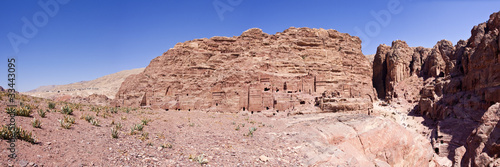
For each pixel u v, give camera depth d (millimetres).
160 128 22141
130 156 12992
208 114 45062
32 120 15047
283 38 84812
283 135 24828
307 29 88812
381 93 123875
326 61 83750
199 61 78125
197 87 66688
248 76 59500
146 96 70438
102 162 11547
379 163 26562
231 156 16156
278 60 73062
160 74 74562
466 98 57344
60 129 14938
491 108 32438
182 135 20562
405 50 121812
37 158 10297
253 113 51469
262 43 82688
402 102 91688
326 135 26094
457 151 38594
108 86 161500
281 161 16844
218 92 60094
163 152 14797
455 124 51344
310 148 20766
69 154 11516
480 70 55562
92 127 17344
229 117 40812
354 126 28969
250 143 20375
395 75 111250
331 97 52125
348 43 96062
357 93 79250
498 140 26812
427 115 68562
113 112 26594
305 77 67062
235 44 83375
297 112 47562
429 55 109312
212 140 19891
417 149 32594
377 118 32156
